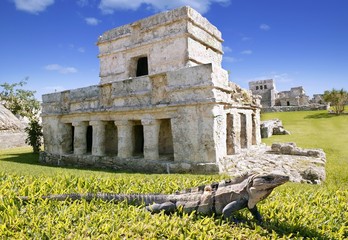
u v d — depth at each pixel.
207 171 11.23
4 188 6.49
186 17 14.97
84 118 16.14
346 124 32.22
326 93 44.53
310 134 26.52
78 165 15.81
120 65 18.19
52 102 18.09
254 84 62.53
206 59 16.89
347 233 4.90
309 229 4.91
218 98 11.57
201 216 5.13
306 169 10.91
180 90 12.15
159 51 16.14
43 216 5.16
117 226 4.76
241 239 4.56
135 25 17.28
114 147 17.70
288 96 60.19
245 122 16.28
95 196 6.03
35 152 22.28
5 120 31.20
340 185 9.50
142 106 13.26
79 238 4.36
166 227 4.76
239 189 5.04
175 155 12.34
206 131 11.56
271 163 12.84
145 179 8.28
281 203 6.03
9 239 4.34
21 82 44.62
